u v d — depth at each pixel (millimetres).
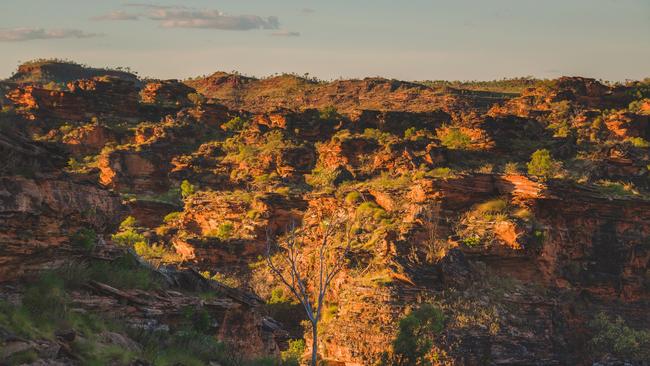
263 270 139125
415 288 109688
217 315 46312
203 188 193375
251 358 47062
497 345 104250
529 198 129375
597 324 121250
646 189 165250
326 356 105125
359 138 185125
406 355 69625
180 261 138500
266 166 190375
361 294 109750
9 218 34344
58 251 37438
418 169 171625
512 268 121562
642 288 130750
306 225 149750
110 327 36750
